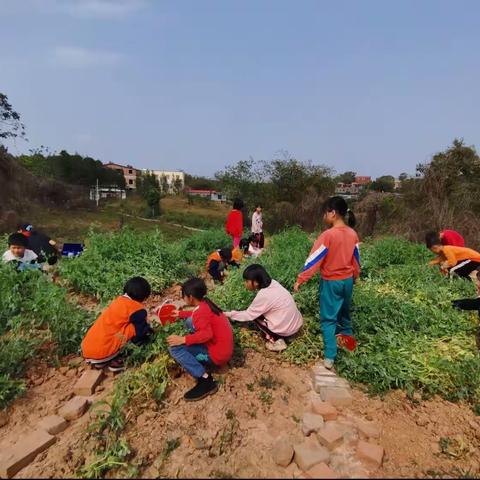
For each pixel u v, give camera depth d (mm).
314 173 18906
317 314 4738
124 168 79938
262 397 3443
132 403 3285
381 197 13891
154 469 2699
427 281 6145
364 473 2654
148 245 7148
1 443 3047
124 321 3775
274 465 2725
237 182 19469
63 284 6031
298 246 7652
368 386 3654
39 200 30516
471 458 2900
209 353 3514
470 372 3748
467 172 12305
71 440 3010
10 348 3756
